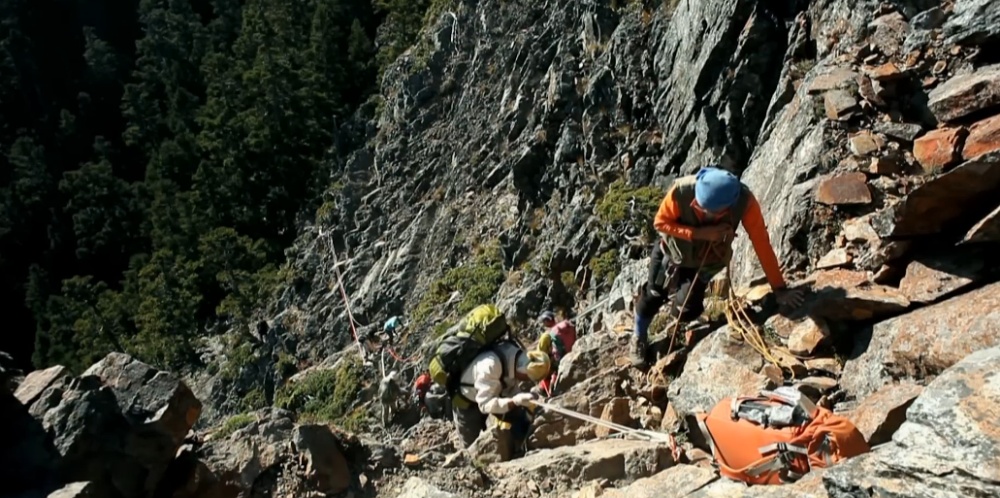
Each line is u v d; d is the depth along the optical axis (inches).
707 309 329.7
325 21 1845.5
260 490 237.8
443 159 1267.2
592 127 780.0
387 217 1318.9
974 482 160.4
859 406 235.9
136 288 1904.5
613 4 837.2
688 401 272.7
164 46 2532.0
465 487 254.5
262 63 1817.2
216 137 1872.5
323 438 247.4
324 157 1737.2
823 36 439.8
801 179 341.1
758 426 215.8
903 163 311.1
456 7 1413.6
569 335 404.2
